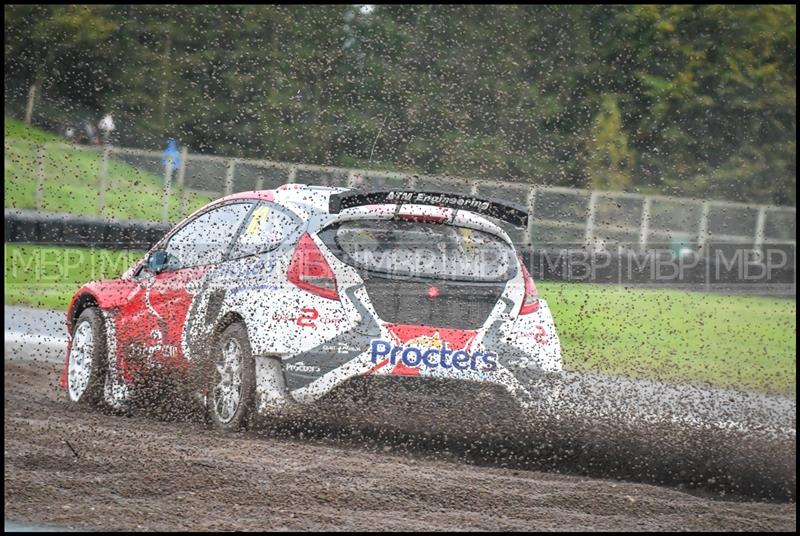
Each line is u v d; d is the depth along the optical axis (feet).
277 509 39.47
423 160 161.99
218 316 57.93
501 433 54.29
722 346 96.12
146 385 62.03
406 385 54.54
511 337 55.88
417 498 42.32
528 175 173.68
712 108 207.62
